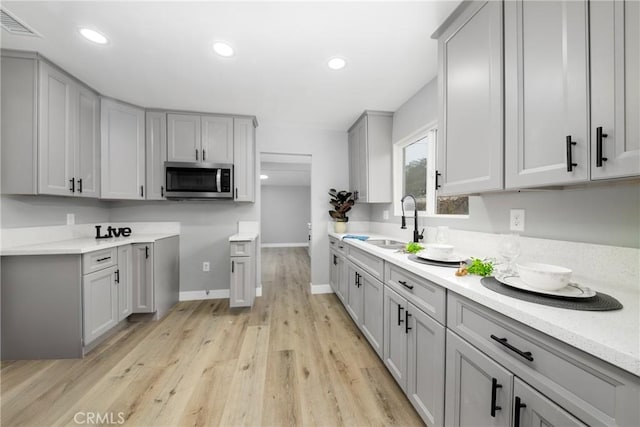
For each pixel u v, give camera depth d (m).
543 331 0.69
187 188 2.88
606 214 1.03
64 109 2.11
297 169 5.45
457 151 1.38
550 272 0.86
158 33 1.65
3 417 1.37
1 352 1.86
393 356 1.62
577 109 0.82
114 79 2.24
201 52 1.85
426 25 1.57
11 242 1.94
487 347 0.90
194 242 3.27
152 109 2.87
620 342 0.57
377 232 3.38
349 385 1.64
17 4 1.41
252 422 1.35
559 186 1.06
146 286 2.55
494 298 0.85
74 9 1.45
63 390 1.58
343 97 2.60
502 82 1.10
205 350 2.05
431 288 1.22
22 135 1.87
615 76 0.73
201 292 3.29
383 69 2.08
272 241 8.35
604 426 0.58
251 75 2.17
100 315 2.11
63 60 1.96
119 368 1.80
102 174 2.54
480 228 1.70
